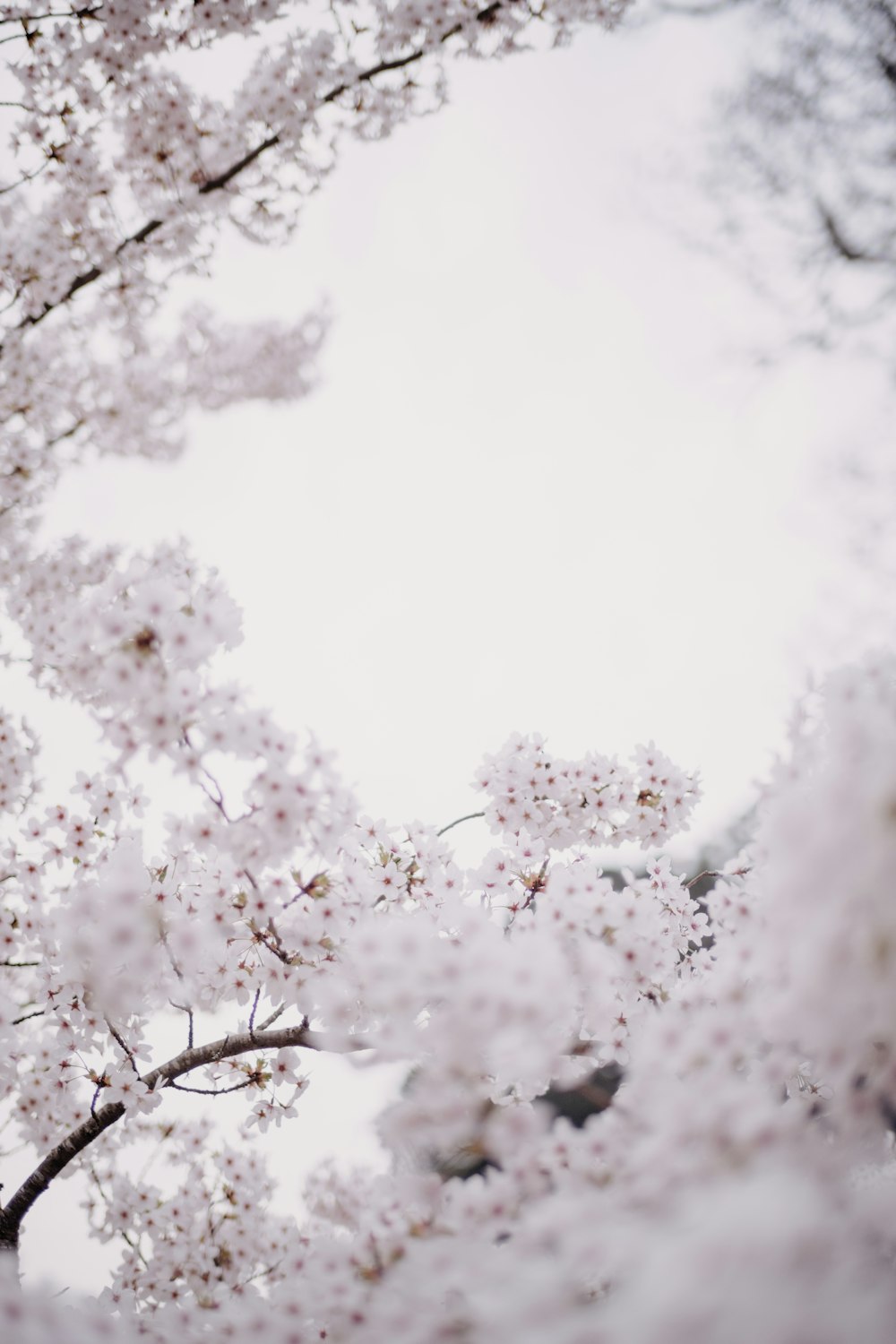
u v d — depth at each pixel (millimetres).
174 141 4250
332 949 2564
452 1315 1634
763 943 1704
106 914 2365
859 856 1479
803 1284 1191
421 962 1737
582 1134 1807
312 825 2275
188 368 7117
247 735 2172
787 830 1579
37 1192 2934
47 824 3014
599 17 4238
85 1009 2859
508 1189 1777
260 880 2422
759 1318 1164
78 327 4855
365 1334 1755
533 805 3363
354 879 2627
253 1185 3891
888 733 1605
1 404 4316
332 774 2260
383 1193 1927
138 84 4039
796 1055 1890
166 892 2762
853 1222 1410
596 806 3383
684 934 2881
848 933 1489
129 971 2541
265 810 2219
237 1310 2004
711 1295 1182
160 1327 2170
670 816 3400
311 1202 3893
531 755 3430
